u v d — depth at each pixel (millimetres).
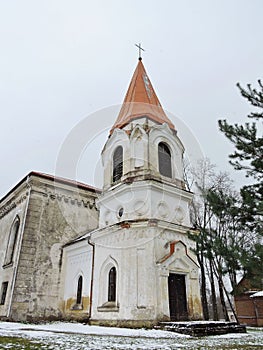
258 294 24828
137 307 13109
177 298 14078
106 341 8062
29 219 20516
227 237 8586
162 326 12250
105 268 15484
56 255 20688
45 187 22016
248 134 8805
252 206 7898
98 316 14734
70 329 12617
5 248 22438
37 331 11406
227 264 7898
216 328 11781
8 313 18031
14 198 23969
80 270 18484
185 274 14789
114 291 14695
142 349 6406
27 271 19234
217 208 8578
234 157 9211
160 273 13617
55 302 19344
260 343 8250
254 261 7062
